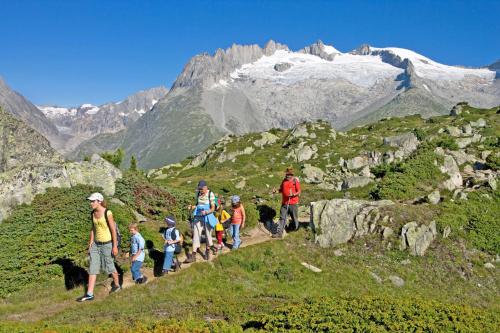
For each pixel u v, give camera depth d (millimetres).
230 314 16344
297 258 22641
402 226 25750
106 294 17266
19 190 23641
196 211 20344
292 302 17531
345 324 13070
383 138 82438
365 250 24703
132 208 25953
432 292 22453
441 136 68250
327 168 70875
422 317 13719
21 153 30641
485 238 26828
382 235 25516
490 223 27922
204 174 83500
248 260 21266
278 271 21109
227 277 19812
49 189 24797
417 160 35969
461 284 23422
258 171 76938
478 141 58500
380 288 21938
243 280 19984
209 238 20469
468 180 34938
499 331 13234
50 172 25266
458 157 40594
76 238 20844
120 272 19234
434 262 24625
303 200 42219
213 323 14453
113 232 16453
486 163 39062
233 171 81562
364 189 43562
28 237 20594
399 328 12828
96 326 14031
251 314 16531
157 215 26812
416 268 24000
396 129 97750
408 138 70000
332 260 23562
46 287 17922
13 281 17906
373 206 27156
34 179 24594
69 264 19312
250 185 63625
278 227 24234
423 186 33281
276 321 13789
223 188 62281
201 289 18594
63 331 13438
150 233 22938
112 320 15078
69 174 25984
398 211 26969
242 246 22594
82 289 17719
